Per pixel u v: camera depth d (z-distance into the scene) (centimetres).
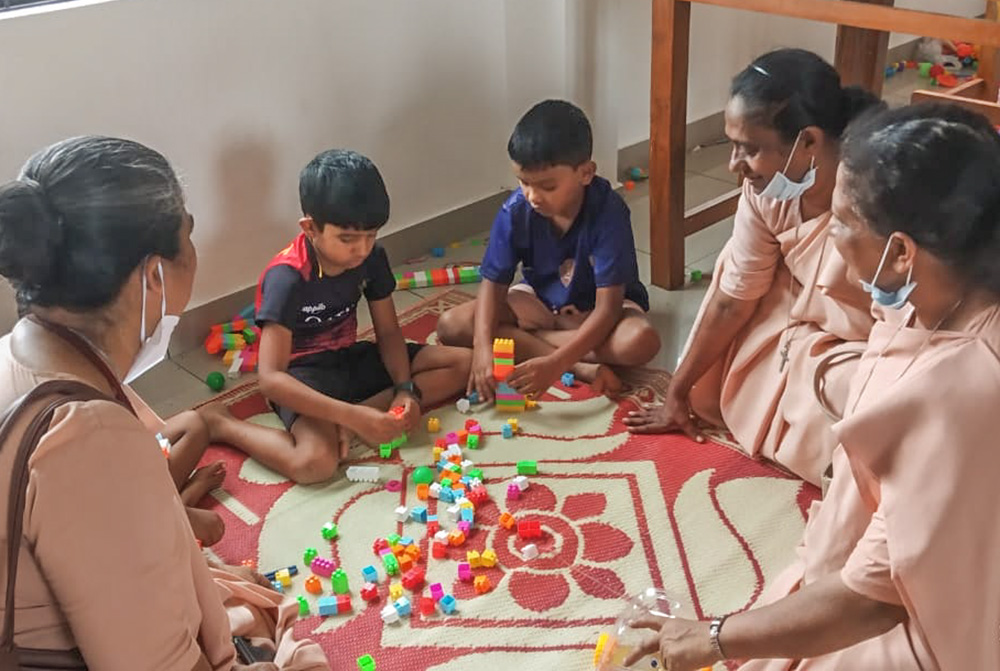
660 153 276
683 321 278
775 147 187
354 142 294
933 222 108
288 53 270
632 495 210
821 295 201
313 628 180
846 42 256
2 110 226
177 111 254
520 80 327
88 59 235
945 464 112
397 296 299
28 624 102
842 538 145
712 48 383
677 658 132
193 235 268
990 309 114
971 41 204
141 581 102
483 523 204
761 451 218
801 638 123
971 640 116
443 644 175
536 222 249
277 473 223
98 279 101
